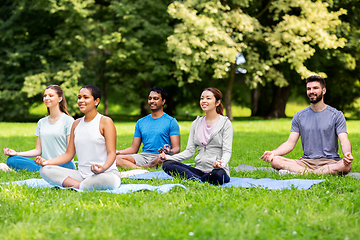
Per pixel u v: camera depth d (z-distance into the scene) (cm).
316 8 2169
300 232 314
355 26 2653
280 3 2209
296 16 2255
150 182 552
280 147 661
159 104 745
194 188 493
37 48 2578
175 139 739
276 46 2169
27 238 303
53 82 2442
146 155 734
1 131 1678
